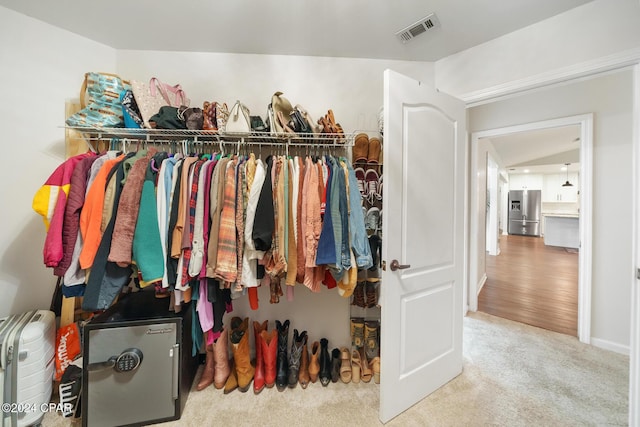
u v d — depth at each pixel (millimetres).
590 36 1191
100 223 1072
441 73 1702
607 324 1877
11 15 1354
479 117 2594
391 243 1210
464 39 1500
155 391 1191
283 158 1335
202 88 1658
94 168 1137
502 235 8281
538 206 7809
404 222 1267
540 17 1301
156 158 1194
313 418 1231
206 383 1433
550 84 1327
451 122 1479
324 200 1255
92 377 1136
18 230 1421
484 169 3232
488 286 3285
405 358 1286
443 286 1470
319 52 1661
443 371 1459
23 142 1416
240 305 1690
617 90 1886
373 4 1257
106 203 1078
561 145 4738
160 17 1360
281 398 1363
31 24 1397
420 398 1346
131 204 1069
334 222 1184
